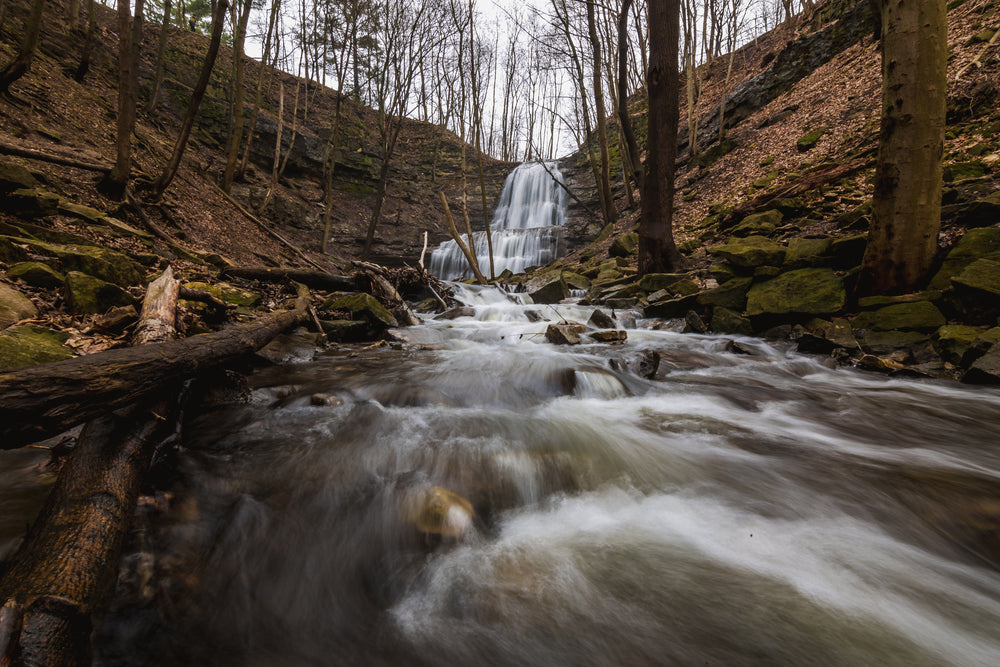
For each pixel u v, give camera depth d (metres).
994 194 6.16
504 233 24.89
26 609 1.32
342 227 23.75
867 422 3.97
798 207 9.99
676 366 5.71
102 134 12.70
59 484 1.97
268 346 5.77
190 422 3.45
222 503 2.46
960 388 4.59
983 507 2.56
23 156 8.02
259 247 13.55
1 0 10.42
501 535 2.43
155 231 9.48
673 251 10.61
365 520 2.42
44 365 1.96
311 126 27.55
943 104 5.41
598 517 2.62
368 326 8.07
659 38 10.11
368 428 3.56
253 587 1.97
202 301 5.60
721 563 2.21
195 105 10.59
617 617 1.86
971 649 1.74
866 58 15.31
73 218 7.64
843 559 2.26
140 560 1.94
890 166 5.71
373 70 25.25
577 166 30.42
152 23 22.84
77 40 16.34
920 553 2.32
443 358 6.01
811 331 6.34
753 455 3.33
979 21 12.16
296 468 2.88
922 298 5.59
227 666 1.60
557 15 17.64
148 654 1.61
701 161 18.17
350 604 1.95
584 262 15.96
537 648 1.72
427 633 1.79
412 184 31.23
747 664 1.64
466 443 3.34
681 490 2.89
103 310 4.81
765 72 20.62
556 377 4.97
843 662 1.66
